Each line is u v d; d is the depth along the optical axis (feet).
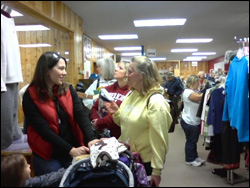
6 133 3.84
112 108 4.79
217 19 8.91
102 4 6.47
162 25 10.91
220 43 17.40
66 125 4.68
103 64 6.82
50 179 3.90
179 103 7.74
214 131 6.51
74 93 5.00
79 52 10.36
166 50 22.57
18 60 4.06
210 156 6.69
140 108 3.93
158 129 3.59
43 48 11.75
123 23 10.09
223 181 4.83
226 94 5.52
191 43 17.72
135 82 4.03
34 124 4.34
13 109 4.08
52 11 6.57
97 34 13.89
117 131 5.06
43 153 4.44
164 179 4.59
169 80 8.36
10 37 3.85
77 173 3.42
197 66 38.75
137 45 19.25
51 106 4.44
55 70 4.39
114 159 3.34
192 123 6.86
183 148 6.25
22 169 3.84
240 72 5.04
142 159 4.00
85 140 4.68
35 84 4.43
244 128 4.94
